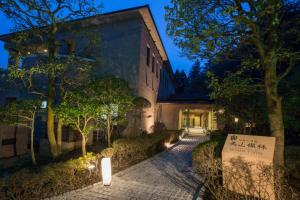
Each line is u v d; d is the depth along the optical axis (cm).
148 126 1473
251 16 386
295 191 419
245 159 427
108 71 1233
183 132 1711
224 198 400
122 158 743
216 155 568
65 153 812
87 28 890
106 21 1267
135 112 1162
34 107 638
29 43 789
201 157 599
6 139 826
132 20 1230
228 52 498
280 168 425
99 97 709
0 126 798
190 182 550
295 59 449
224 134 978
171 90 2941
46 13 689
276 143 456
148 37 1420
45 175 448
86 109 627
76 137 943
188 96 2044
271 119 470
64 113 628
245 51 552
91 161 584
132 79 1185
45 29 722
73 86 784
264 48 465
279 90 671
